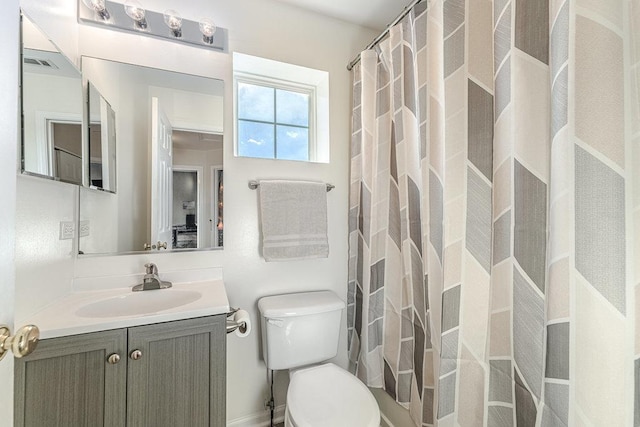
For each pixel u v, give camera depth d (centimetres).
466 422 91
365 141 156
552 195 70
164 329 98
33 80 95
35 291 96
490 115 90
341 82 175
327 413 108
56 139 104
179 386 100
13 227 54
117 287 128
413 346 129
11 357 55
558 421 67
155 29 138
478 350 90
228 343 148
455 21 100
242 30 152
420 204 123
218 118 149
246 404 151
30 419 83
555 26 69
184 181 143
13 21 54
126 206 133
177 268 140
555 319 68
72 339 87
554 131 69
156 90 138
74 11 123
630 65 59
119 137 132
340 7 163
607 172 61
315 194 160
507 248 82
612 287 60
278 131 178
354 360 166
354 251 169
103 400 91
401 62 131
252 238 154
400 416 141
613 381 60
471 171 94
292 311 138
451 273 96
